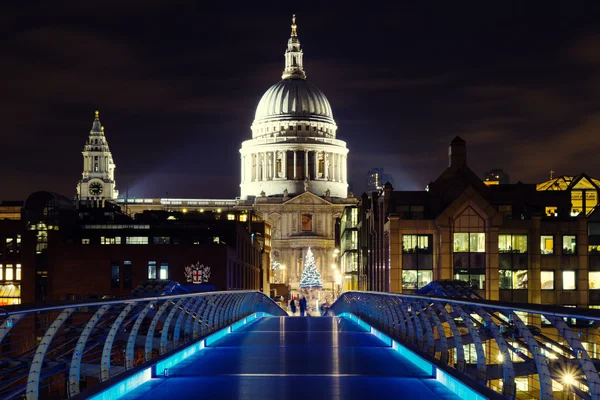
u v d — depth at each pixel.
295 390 18.88
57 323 13.84
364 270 114.81
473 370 20.00
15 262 115.50
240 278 121.50
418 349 24.00
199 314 30.16
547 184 104.75
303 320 53.72
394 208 87.38
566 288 82.25
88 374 19.05
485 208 81.19
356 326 44.53
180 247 100.81
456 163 88.69
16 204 133.75
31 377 13.46
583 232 82.31
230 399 17.58
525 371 23.64
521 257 82.44
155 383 19.97
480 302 16.53
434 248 82.56
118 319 18.08
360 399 17.64
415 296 24.66
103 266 100.69
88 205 161.00
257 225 189.50
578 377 15.52
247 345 30.64
